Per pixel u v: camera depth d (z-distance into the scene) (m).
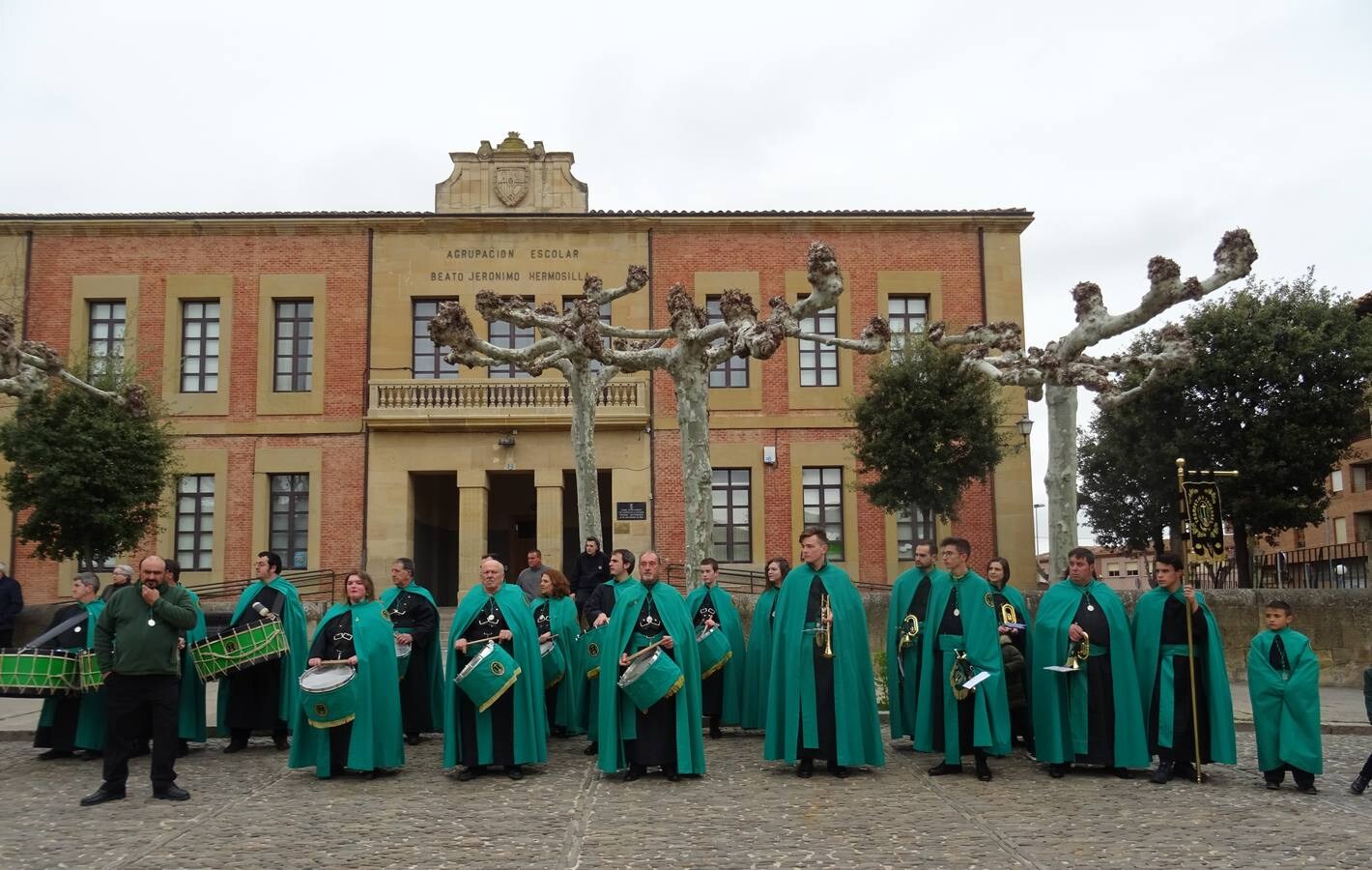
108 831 8.32
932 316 28.73
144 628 9.52
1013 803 9.16
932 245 29.05
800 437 28.38
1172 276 14.37
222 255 28.52
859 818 8.59
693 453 14.88
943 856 7.43
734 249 28.84
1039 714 10.53
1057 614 10.55
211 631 12.47
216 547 27.58
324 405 28.06
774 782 10.07
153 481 21.98
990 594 10.66
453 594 32.03
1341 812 8.90
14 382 17.39
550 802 9.23
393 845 7.82
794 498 28.14
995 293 28.86
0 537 26.94
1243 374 23.06
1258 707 9.98
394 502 27.66
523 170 29.14
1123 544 36.84
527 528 32.09
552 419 27.47
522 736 10.30
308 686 10.12
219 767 11.21
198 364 28.45
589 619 11.85
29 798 9.64
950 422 23.00
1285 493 23.45
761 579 27.64
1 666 10.57
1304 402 22.89
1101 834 8.07
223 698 12.24
